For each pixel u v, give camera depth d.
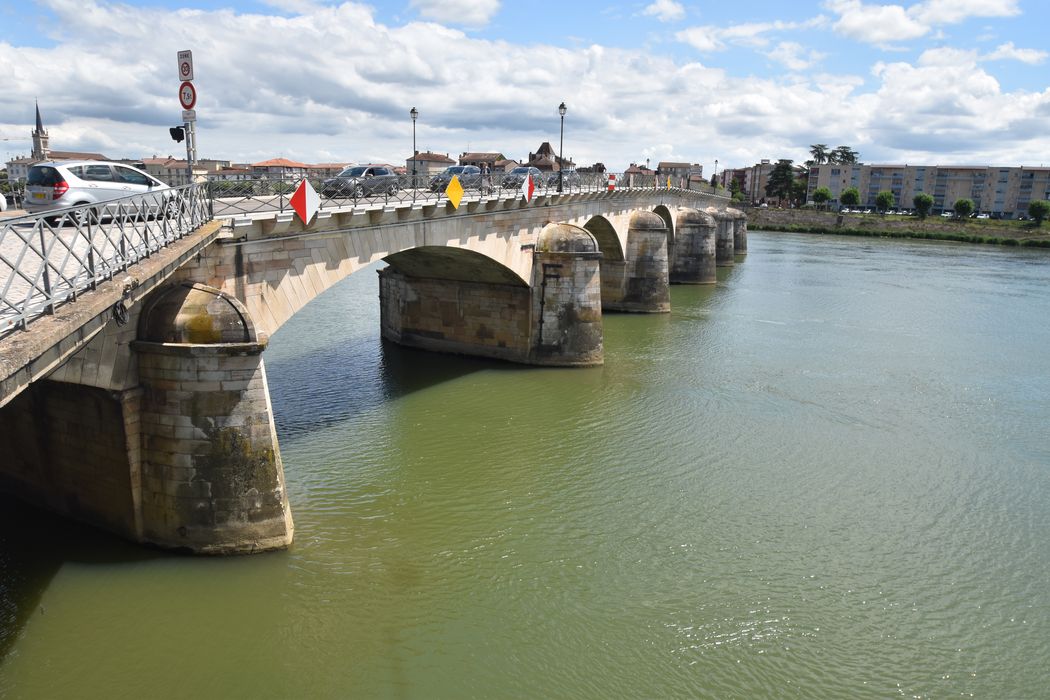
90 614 14.15
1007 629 14.88
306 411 25.84
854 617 15.11
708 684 13.15
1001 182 153.00
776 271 68.75
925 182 160.00
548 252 32.50
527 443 23.52
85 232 12.22
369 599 15.05
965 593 16.03
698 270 59.69
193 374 15.17
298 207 19.16
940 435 25.17
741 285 59.78
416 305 35.09
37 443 16.80
